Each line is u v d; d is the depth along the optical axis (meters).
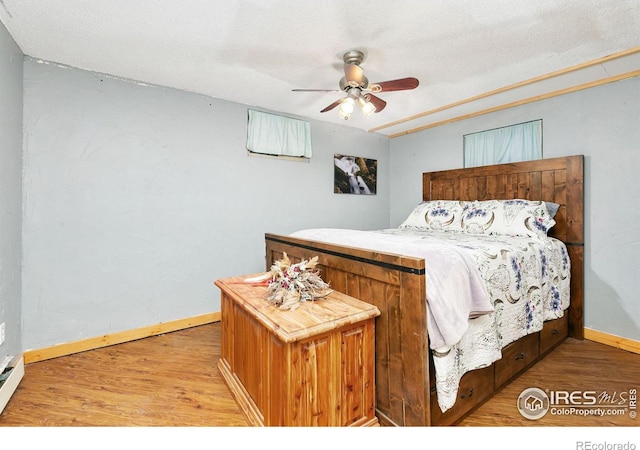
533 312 2.07
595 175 2.66
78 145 2.41
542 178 2.90
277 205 3.52
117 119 2.58
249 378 1.66
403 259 1.40
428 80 2.64
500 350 1.73
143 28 1.90
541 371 2.11
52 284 2.32
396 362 1.46
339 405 1.42
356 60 2.21
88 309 2.47
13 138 2.04
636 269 2.46
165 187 2.81
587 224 2.70
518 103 3.10
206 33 1.96
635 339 2.46
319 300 1.65
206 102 3.01
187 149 2.92
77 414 1.68
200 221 3.01
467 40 2.03
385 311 1.52
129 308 2.65
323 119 3.79
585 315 2.71
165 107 2.80
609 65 2.35
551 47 2.12
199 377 2.06
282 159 3.54
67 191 2.38
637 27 1.89
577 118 2.75
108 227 2.55
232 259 3.21
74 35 1.98
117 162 2.58
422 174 4.09
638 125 2.44
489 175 3.31
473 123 3.55
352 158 4.16
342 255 1.79
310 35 1.98
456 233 2.92
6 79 1.93
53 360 2.28
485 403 1.75
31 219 2.23
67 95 2.37
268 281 1.94
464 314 1.46
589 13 1.75
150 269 2.75
